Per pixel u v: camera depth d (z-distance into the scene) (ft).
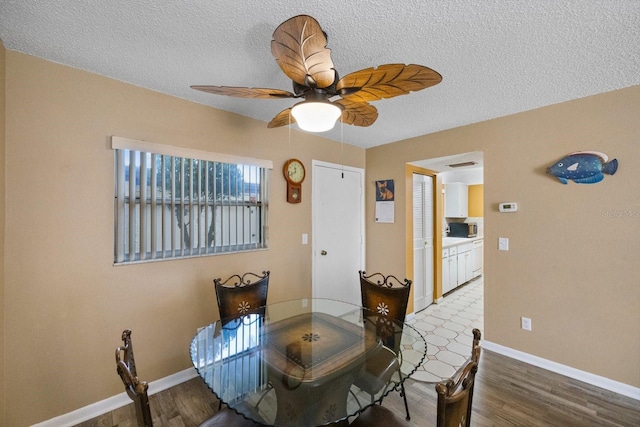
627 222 6.39
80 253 5.68
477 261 18.01
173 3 3.87
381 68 3.56
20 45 4.86
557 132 7.29
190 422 5.69
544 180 7.50
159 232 6.64
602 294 6.70
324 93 4.27
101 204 5.90
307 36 3.16
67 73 5.53
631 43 4.72
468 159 10.12
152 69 5.69
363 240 12.03
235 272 7.95
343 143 11.21
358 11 4.00
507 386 6.77
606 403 6.14
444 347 8.86
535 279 7.68
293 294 9.39
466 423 3.20
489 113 8.00
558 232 7.30
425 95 6.80
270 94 4.40
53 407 5.42
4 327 4.95
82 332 5.71
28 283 5.16
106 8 3.97
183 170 6.99
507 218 8.14
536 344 7.67
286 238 9.18
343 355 4.63
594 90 6.56
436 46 4.86
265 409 3.67
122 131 6.14
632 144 6.31
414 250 11.75
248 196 8.27
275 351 4.76
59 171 5.45
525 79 6.02
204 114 7.38
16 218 5.05
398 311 6.61
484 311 8.63
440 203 13.37
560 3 3.84
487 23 4.26
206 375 4.32
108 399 5.98
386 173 11.43
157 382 6.61
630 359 6.36
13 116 5.01
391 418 4.15
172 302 6.84
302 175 9.61
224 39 4.72
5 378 4.97
